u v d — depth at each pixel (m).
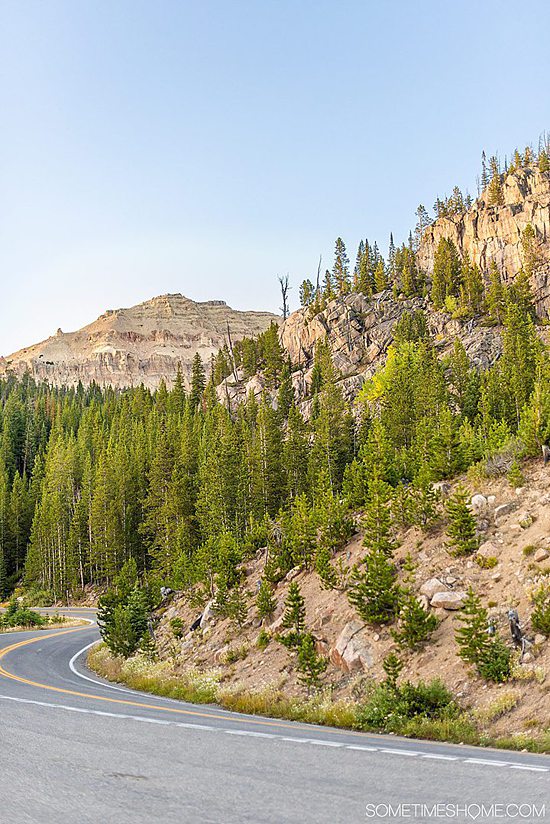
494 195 163.75
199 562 39.44
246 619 29.95
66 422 158.00
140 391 165.62
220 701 20.92
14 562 105.50
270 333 149.12
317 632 24.31
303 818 6.56
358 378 125.31
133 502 87.81
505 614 19.44
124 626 33.22
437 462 31.88
